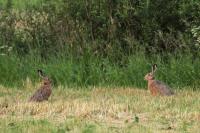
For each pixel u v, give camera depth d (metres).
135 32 61.78
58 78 58.84
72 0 62.47
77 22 62.47
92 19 62.09
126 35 61.22
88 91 54.97
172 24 61.25
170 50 59.78
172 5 60.94
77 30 62.28
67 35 62.16
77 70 58.84
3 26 63.84
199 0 59.47
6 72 60.31
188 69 56.78
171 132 39.28
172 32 60.38
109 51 60.47
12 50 62.59
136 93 53.59
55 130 39.44
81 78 58.56
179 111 44.81
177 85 56.66
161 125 41.41
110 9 61.69
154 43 60.62
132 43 60.31
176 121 42.50
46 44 62.53
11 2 70.69
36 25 63.31
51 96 52.50
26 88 57.56
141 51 59.62
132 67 58.00
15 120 42.75
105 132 38.94
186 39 59.16
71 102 48.38
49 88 50.41
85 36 61.84
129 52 60.31
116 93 53.72
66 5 62.69
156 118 43.34
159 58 58.72
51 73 59.16
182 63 57.34
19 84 59.03
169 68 57.78
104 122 42.31
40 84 58.53
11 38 63.44
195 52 58.53
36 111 45.81
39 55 61.75
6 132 39.22
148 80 52.56
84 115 44.22
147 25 60.94
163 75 57.50
